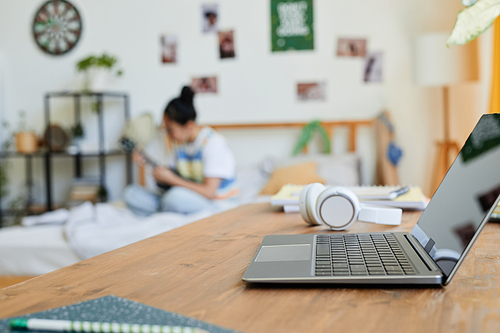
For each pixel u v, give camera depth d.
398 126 3.08
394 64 3.07
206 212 2.04
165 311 0.39
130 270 0.54
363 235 0.65
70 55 3.57
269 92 3.27
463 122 2.93
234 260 0.58
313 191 0.80
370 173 3.13
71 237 1.68
